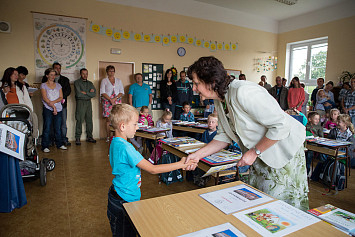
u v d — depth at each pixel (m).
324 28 7.08
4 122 2.63
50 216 2.26
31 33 5.14
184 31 6.75
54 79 4.84
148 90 6.11
